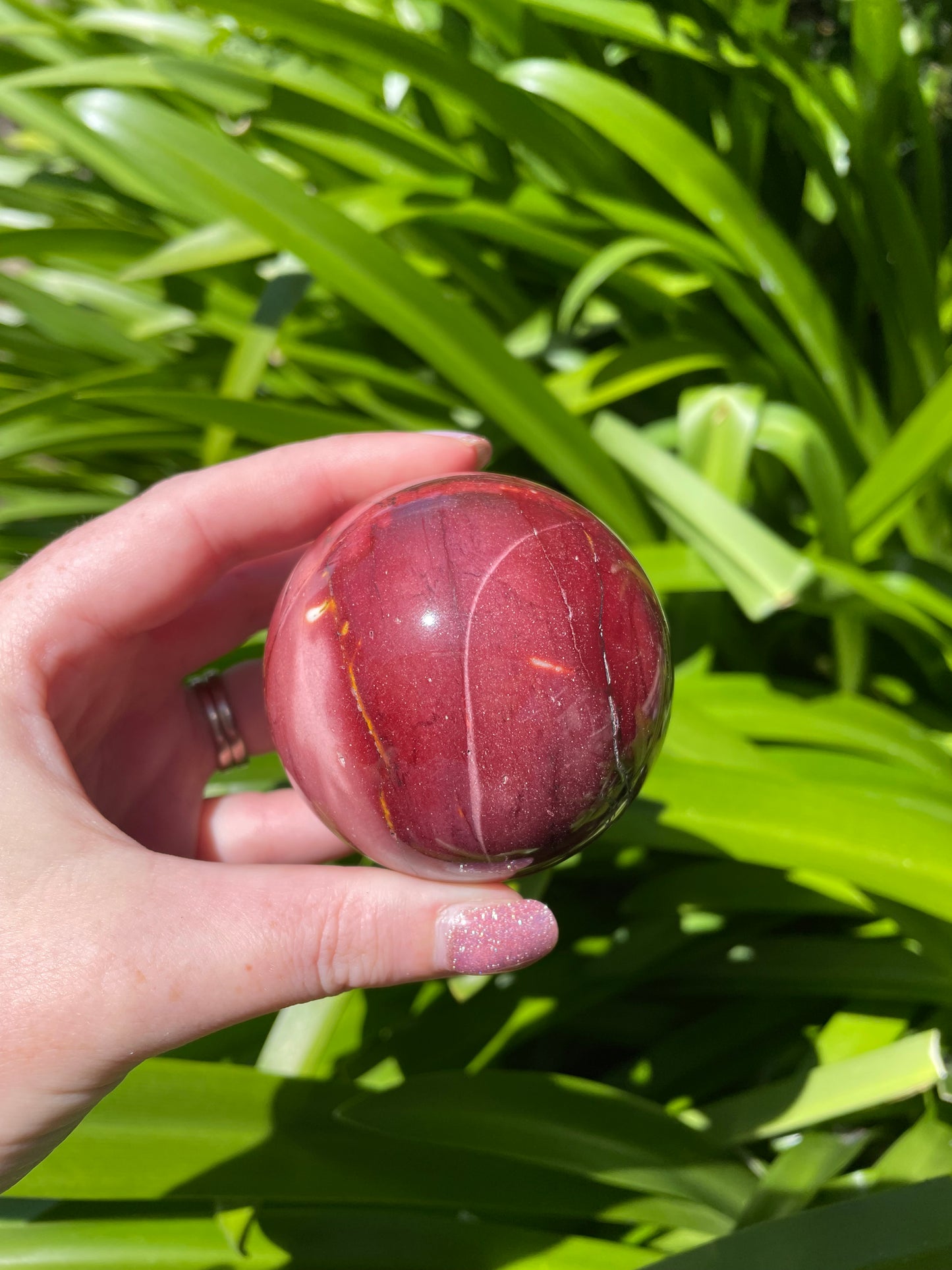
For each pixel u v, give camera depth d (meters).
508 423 0.26
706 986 0.25
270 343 0.27
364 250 0.24
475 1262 0.19
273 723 0.16
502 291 0.31
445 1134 0.19
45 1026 0.15
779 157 0.30
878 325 0.32
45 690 0.19
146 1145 0.19
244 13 0.23
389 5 0.27
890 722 0.24
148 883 0.16
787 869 0.23
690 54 0.24
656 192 0.28
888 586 0.25
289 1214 0.20
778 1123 0.20
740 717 0.25
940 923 0.21
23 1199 0.20
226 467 0.21
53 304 0.34
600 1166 0.19
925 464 0.23
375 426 0.28
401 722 0.14
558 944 0.25
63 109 0.31
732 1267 0.16
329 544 0.16
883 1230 0.16
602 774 0.15
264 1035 0.25
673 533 0.29
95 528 0.20
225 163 0.24
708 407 0.25
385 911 0.16
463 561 0.15
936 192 0.27
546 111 0.26
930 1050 0.19
